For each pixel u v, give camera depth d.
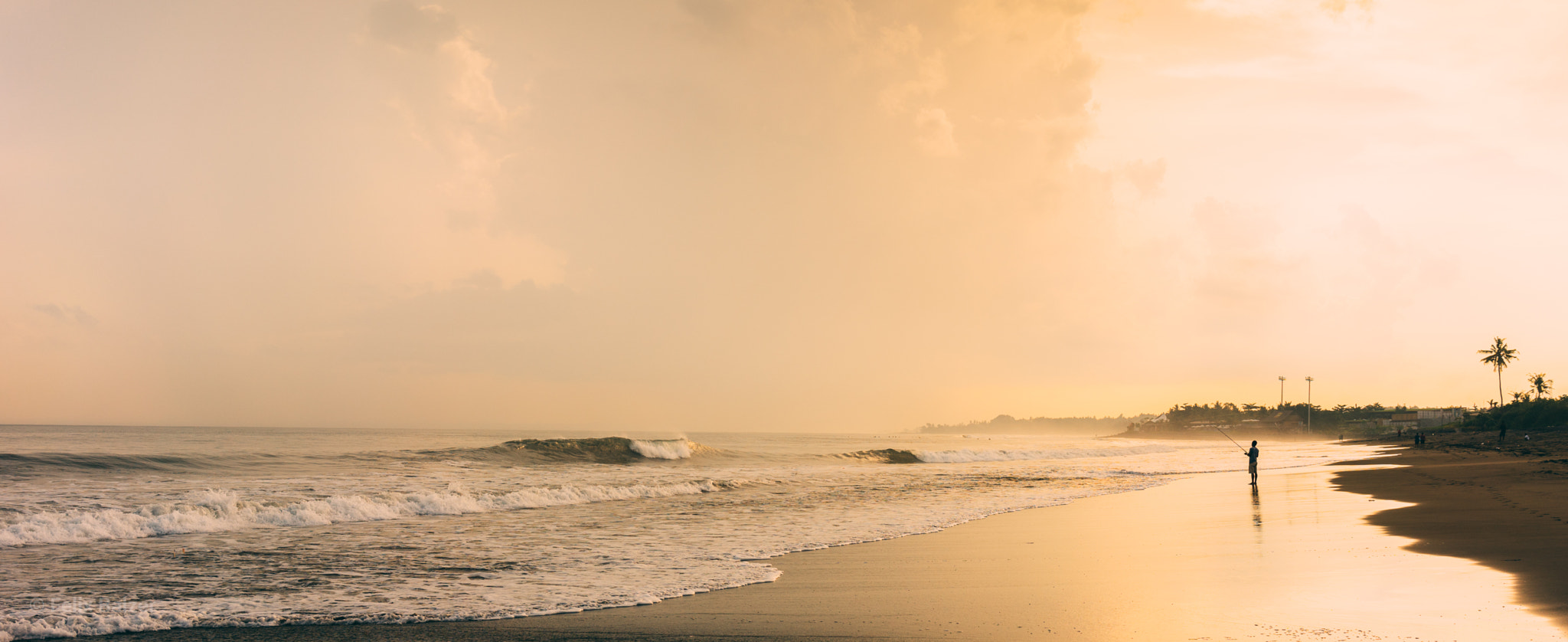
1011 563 12.07
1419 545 11.94
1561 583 8.91
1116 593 9.42
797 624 8.21
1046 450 82.31
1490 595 8.38
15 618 8.43
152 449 47.66
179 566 11.70
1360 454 66.19
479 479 27.78
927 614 8.52
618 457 43.81
